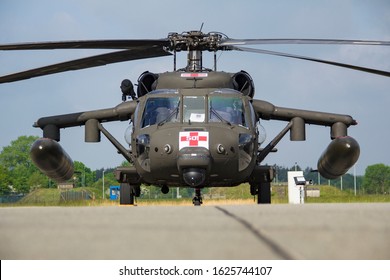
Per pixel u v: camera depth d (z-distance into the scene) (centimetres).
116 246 858
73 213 1388
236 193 10069
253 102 3878
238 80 3744
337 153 3791
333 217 1211
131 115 3894
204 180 3122
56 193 11288
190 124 3250
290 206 1597
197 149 3106
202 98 3353
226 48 3681
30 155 3756
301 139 3966
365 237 917
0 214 1359
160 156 3162
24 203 6316
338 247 831
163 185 3534
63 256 796
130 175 3653
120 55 3484
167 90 3422
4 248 853
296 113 3966
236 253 773
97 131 3972
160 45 3544
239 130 3259
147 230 1023
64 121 4006
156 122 3316
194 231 1000
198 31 3647
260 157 3869
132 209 1517
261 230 995
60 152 3812
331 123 4044
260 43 3472
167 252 801
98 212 1416
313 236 926
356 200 6278
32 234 987
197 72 3628
